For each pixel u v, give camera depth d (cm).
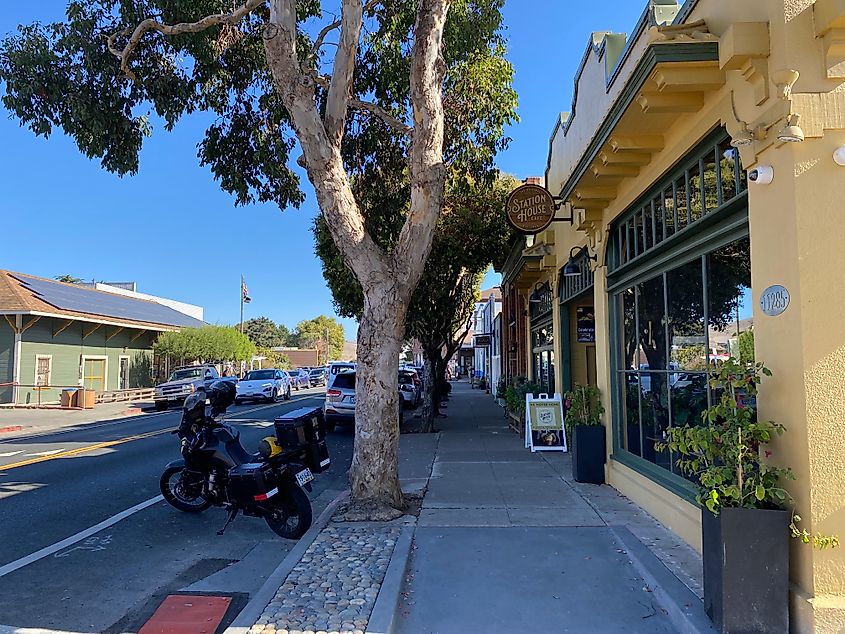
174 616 482
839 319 393
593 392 897
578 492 813
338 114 725
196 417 757
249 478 664
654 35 524
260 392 2783
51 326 2864
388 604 457
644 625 435
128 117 951
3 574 574
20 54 851
